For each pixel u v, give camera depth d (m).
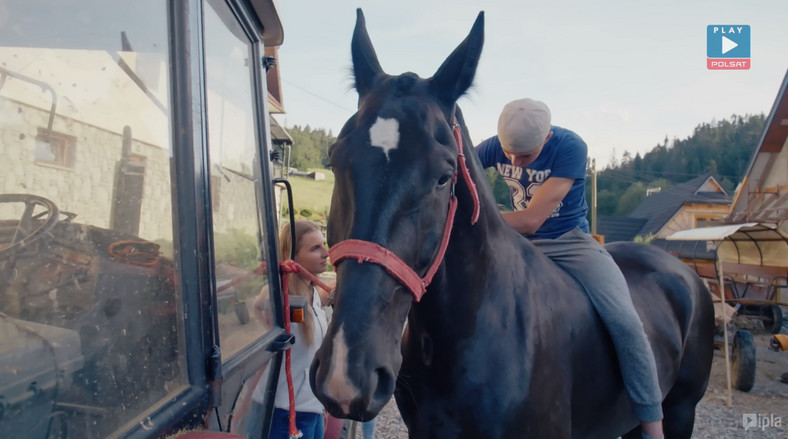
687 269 3.24
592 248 2.39
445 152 1.50
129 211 1.04
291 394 1.78
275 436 2.42
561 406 1.93
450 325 1.77
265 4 1.74
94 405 0.89
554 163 2.39
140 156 1.07
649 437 2.20
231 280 1.41
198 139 1.20
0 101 0.89
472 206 1.72
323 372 1.29
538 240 2.51
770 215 11.80
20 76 0.92
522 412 1.78
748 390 6.01
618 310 2.15
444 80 1.70
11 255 0.86
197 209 1.15
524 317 1.89
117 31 1.05
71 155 0.96
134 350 0.98
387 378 1.38
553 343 1.96
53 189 0.93
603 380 2.19
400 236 1.41
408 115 1.52
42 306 0.87
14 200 0.89
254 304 1.59
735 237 9.59
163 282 1.07
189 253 1.13
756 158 14.55
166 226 1.10
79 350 0.90
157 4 1.16
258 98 1.80
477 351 1.78
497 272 1.88
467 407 1.78
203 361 1.12
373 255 1.37
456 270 1.75
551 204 2.31
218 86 1.44
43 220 0.91
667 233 31.44
